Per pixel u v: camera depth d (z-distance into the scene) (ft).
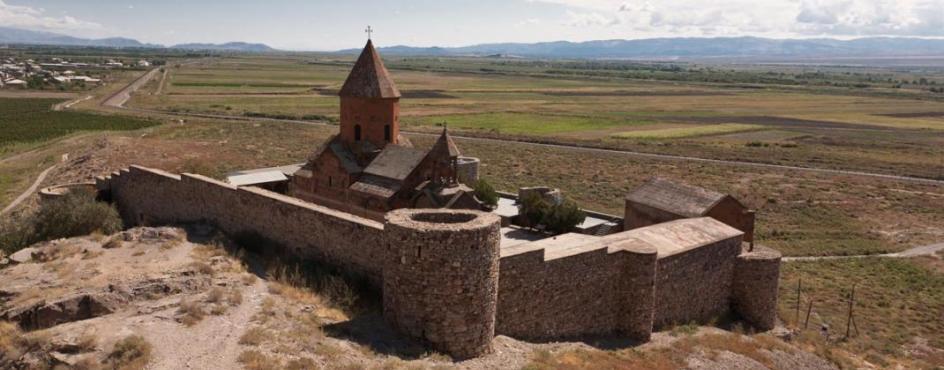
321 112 466.29
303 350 58.95
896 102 622.95
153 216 123.44
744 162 293.02
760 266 96.32
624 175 256.32
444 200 127.85
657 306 85.76
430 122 419.13
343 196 138.82
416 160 131.85
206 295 70.38
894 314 113.09
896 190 235.40
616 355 73.36
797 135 388.57
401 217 66.95
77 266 81.71
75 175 224.33
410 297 64.23
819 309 113.39
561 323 76.69
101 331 59.82
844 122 461.37
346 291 75.31
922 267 144.15
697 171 266.16
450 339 63.46
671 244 90.58
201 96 581.94
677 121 456.04
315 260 87.20
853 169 279.08
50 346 56.65
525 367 62.18
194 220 111.24
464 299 63.00
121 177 132.46
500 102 580.71
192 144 297.74
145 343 56.59
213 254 88.17
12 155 289.94
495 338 68.80
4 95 571.28
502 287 69.62
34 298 69.82
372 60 143.54
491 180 238.07
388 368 56.70
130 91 624.18
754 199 216.33
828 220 192.44
